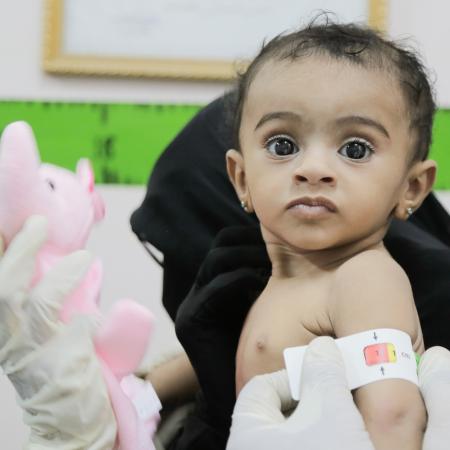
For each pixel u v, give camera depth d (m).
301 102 0.94
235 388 1.03
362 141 0.94
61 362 0.90
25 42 2.11
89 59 2.07
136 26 2.07
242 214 1.19
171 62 2.06
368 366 0.82
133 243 2.12
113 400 0.93
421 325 1.05
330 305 0.91
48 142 2.11
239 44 2.05
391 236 1.10
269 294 1.01
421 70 1.03
